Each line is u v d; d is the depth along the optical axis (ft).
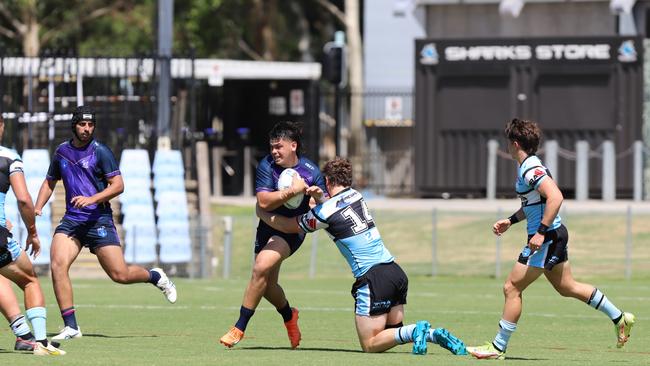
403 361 122.83
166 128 302.25
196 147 309.22
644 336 166.81
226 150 441.27
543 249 128.57
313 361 122.93
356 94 427.74
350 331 171.32
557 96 400.06
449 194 407.64
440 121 406.41
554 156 387.34
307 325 180.24
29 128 301.22
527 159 129.18
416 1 433.89
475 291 251.19
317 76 430.20
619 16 433.07
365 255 128.16
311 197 134.82
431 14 440.04
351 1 578.25
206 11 593.42
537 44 400.26
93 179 148.36
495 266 296.10
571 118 399.44
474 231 320.91
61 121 309.01
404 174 448.24
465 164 404.98
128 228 281.74
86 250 279.08
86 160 147.95
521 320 190.29
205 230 286.25
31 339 130.21
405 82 495.82
